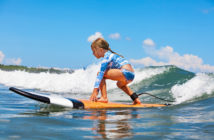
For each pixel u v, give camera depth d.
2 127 2.01
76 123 2.32
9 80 10.86
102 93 4.07
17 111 3.07
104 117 2.74
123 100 5.42
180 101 4.59
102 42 4.08
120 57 4.18
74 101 3.62
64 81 8.64
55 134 1.85
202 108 3.33
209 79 5.26
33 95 3.34
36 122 2.27
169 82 6.67
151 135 1.89
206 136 1.86
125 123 2.36
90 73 8.46
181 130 2.06
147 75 7.52
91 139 1.75
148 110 3.42
